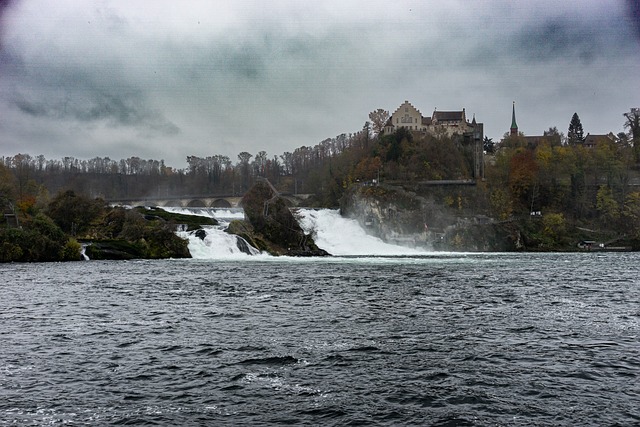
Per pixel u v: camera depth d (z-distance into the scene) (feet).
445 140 587.68
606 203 513.04
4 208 360.48
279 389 70.13
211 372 77.36
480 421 59.57
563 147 654.12
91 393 68.59
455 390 69.51
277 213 389.19
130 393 68.59
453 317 120.37
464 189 515.91
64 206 350.23
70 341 96.73
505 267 261.24
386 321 115.55
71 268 247.50
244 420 59.93
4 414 61.36
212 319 118.01
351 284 184.55
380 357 85.46
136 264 274.36
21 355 86.84
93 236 340.59
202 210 487.61
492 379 74.13
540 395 67.72
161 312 127.03
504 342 95.61
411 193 481.05
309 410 62.75
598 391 69.26
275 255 367.86
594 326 109.91
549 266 268.62
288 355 86.43
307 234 401.08
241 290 167.84
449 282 191.31
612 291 166.30
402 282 191.11
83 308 132.98
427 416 61.00
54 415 61.26
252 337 99.71
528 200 537.65
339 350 89.81
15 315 123.34
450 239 457.68
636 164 613.93
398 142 589.73
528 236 473.67
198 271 233.76
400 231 455.22
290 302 142.72
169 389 70.13
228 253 348.59
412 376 75.46
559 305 137.80
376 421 59.62
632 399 66.33
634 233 489.67
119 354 87.56
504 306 135.95
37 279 199.21
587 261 310.45
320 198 577.02
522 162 543.80
